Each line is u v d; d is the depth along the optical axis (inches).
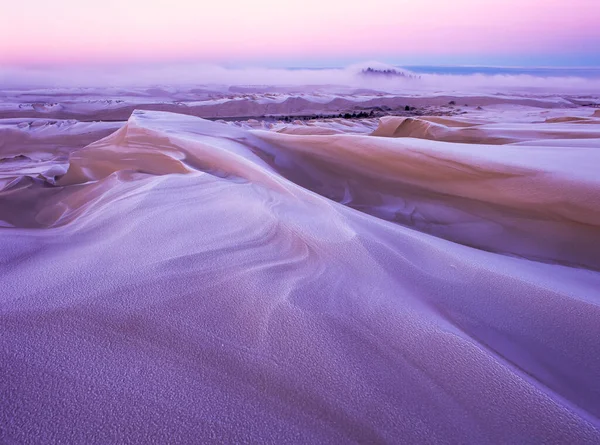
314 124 1191.6
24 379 53.5
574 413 52.7
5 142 948.6
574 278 112.5
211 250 101.4
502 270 100.1
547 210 156.2
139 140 309.3
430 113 1796.3
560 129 354.6
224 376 56.4
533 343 70.3
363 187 218.5
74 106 2321.6
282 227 117.3
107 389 52.6
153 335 64.9
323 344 64.3
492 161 201.0
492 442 48.1
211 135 321.7
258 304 75.5
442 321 73.8
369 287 85.4
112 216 131.8
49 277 84.6
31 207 187.6
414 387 56.1
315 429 48.7
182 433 46.7
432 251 109.4
